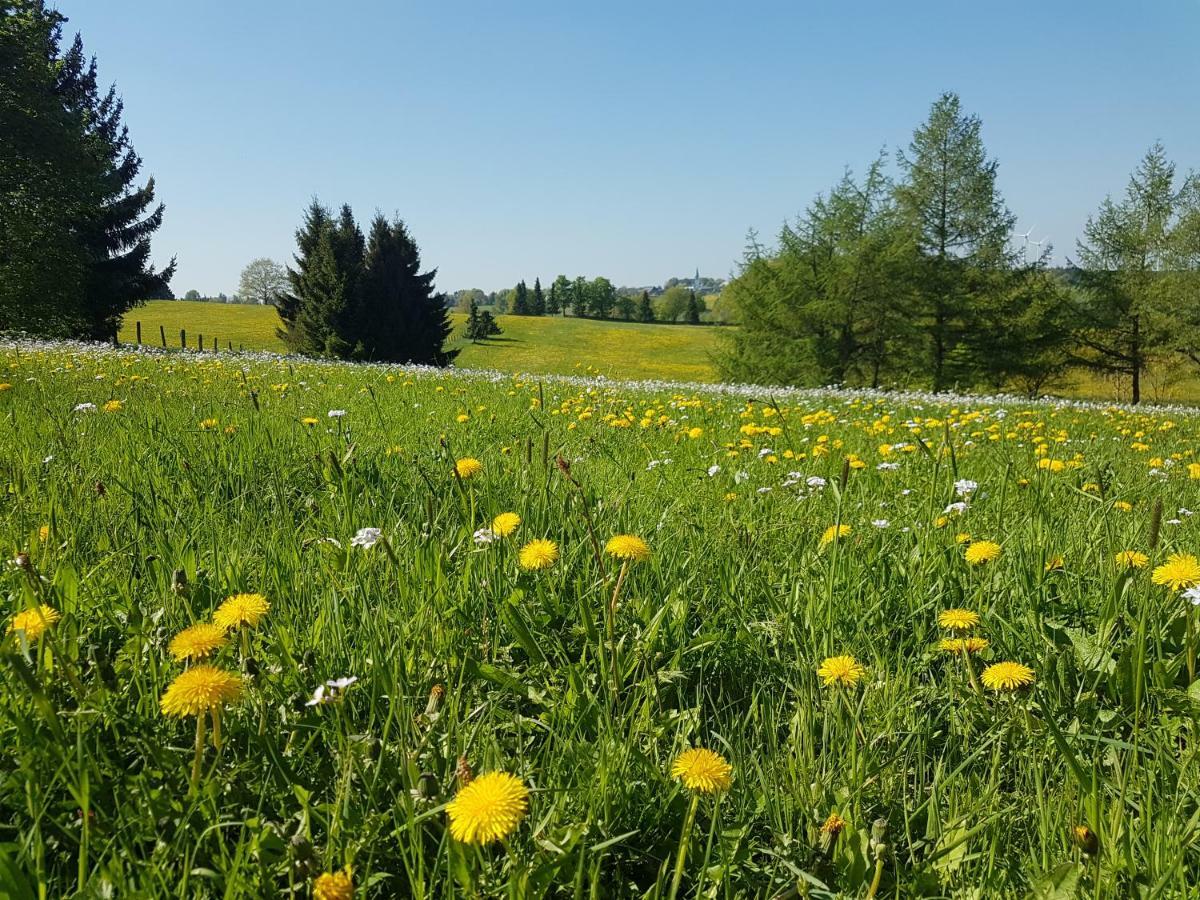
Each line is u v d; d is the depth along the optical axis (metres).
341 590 1.09
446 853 0.69
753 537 1.36
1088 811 0.75
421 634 0.98
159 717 0.84
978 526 1.45
